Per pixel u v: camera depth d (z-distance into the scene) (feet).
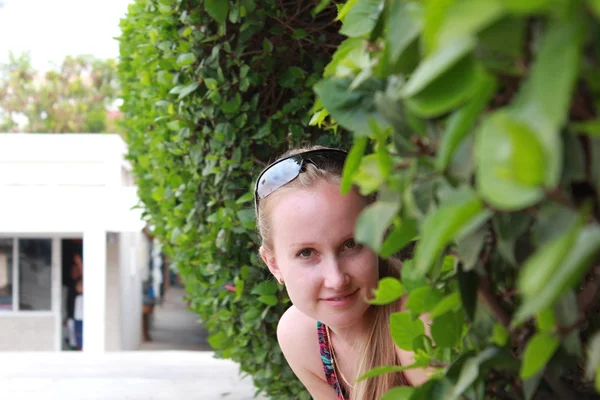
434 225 1.84
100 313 40.81
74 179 41.60
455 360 2.77
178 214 12.93
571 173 1.89
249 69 9.34
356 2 2.96
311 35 9.24
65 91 79.56
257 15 8.98
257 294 10.10
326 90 2.66
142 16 14.37
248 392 23.20
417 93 1.82
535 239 1.90
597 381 1.75
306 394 10.17
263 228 6.13
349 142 8.85
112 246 46.96
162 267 80.74
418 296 2.93
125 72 20.67
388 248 2.46
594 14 1.47
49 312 45.91
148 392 24.35
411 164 2.37
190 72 10.13
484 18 1.47
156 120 12.01
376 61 2.74
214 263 10.66
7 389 25.91
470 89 1.75
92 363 31.91
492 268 2.74
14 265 45.65
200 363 31.19
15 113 78.69
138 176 22.84
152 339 58.70
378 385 5.51
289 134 9.65
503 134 1.60
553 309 2.11
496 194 1.59
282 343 6.95
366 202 5.22
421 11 1.91
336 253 5.15
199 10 9.46
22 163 41.39
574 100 1.85
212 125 10.21
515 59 1.75
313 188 5.15
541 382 2.85
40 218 41.37
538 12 1.54
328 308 5.24
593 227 1.69
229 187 10.05
